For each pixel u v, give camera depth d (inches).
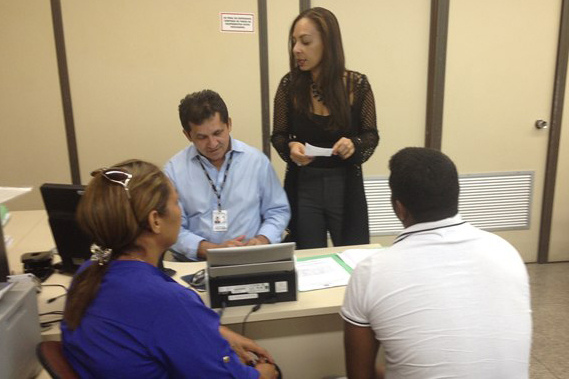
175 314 35.9
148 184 37.4
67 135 117.8
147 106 119.1
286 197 78.9
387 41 123.9
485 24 124.6
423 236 42.0
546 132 135.2
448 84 127.6
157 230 38.4
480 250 41.5
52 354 36.1
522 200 139.4
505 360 38.6
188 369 36.1
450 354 38.4
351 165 81.2
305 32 74.9
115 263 37.8
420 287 39.8
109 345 34.9
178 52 117.0
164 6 113.9
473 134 132.4
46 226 92.7
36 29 111.0
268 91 122.6
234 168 73.9
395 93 127.8
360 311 43.2
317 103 80.5
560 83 130.2
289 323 60.8
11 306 42.3
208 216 73.8
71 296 37.7
